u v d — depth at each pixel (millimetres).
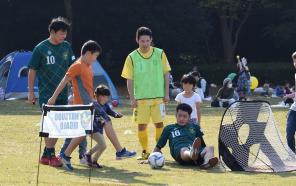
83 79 21562
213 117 42281
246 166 21516
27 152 25453
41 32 99062
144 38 23609
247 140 22219
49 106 18219
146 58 23766
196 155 21344
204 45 110500
